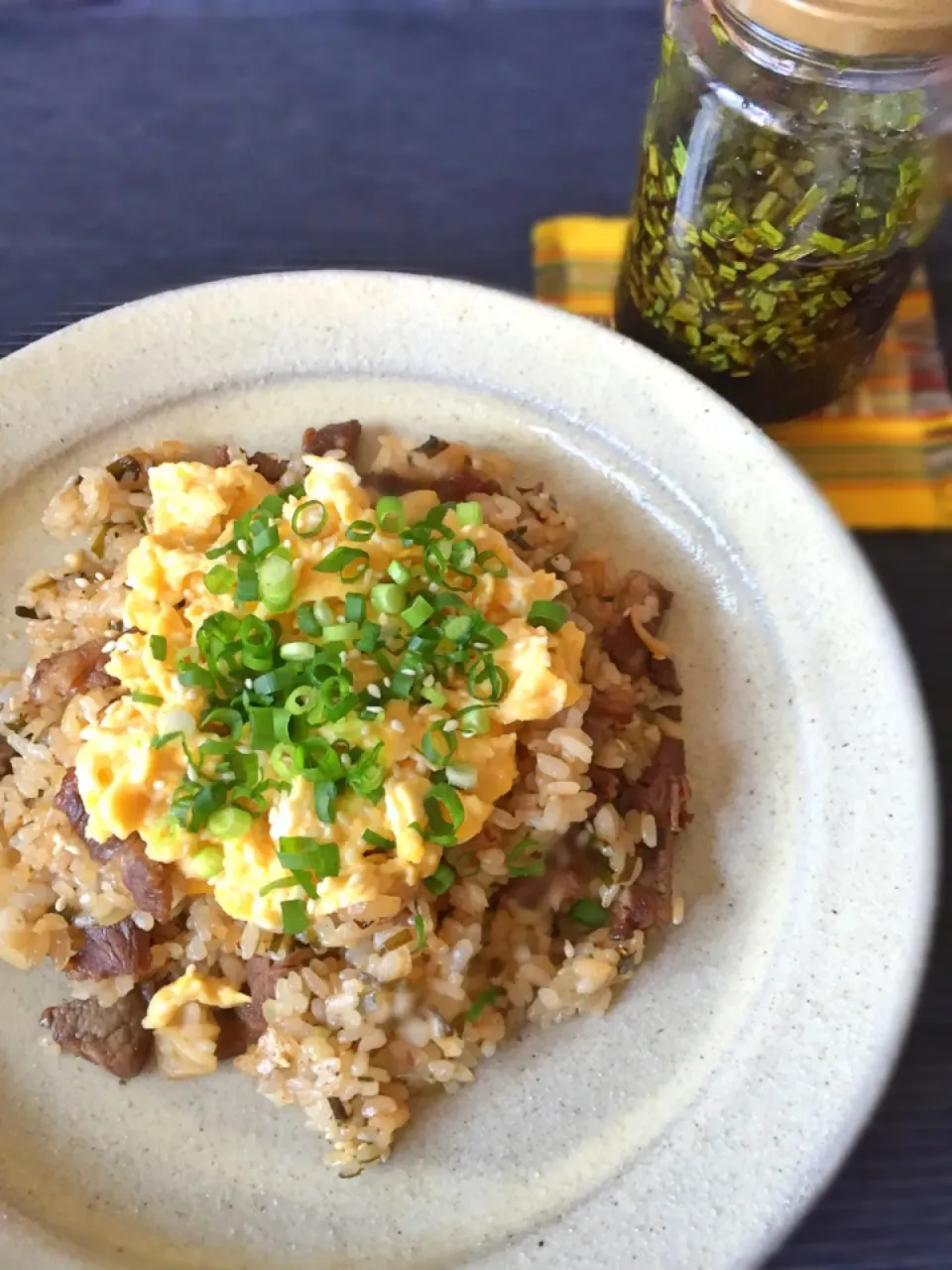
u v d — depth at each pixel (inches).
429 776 8.0
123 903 8.3
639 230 10.1
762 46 8.0
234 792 7.9
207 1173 7.9
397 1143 8.0
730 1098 7.6
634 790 8.9
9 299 11.8
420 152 12.8
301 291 10.2
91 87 13.2
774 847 8.6
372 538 8.6
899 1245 8.2
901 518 10.7
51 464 10.0
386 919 8.1
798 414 10.9
